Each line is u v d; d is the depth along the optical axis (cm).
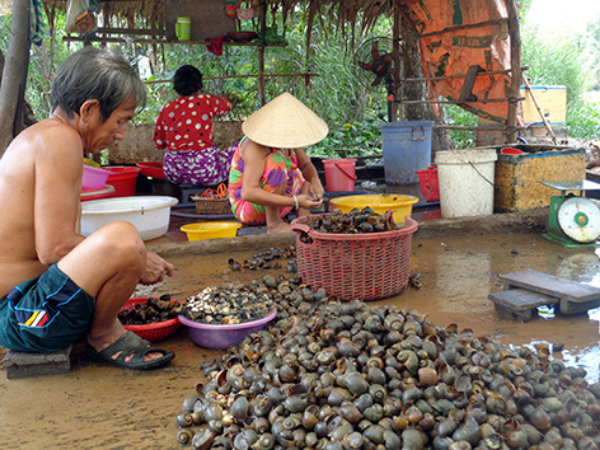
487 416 185
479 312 310
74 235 236
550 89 1021
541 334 278
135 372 253
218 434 197
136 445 195
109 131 245
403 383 193
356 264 315
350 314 244
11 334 241
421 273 387
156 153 796
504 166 543
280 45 860
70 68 229
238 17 803
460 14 750
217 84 1061
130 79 237
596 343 265
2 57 619
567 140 989
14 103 523
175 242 456
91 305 239
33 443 196
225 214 597
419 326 221
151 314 289
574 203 459
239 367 219
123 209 472
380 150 1078
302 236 331
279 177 429
